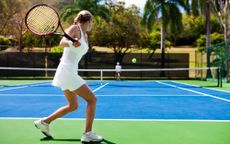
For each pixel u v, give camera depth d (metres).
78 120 5.88
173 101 9.59
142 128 5.22
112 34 39.19
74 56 4.16
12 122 5.74
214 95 11.73
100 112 7.10
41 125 4.45
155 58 29.17
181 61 29.19
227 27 24.81
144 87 16.62
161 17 33.53
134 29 39.72
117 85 18.41
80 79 4.21
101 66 28.61
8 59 28.03
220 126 5.42
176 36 62.75
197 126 5.41
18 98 10.30
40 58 28.14
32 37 44.84
